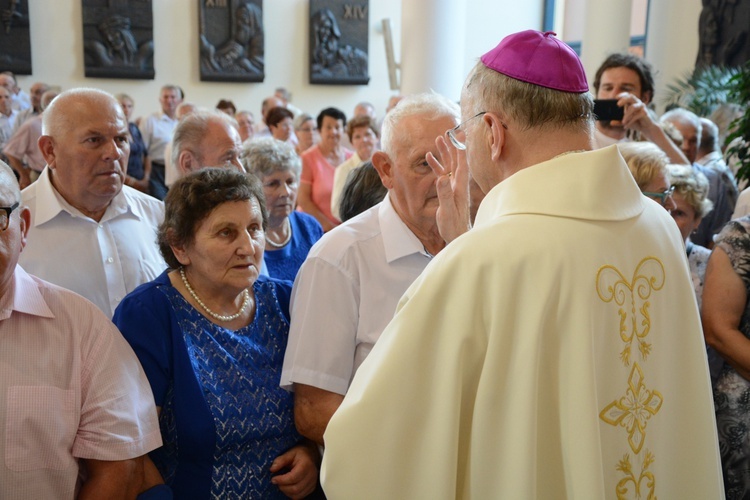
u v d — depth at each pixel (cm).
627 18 630
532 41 124
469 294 116
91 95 215
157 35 1020
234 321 182
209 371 171
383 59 1100
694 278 236
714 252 207
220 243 171
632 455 116
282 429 177
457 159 150
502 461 113
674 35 864
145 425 158
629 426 116
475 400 116
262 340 184
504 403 114
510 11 1114
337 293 178
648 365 118
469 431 119
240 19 1031
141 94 1026
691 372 126
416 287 123
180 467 166
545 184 118
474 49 1108
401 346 118
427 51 635
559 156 121
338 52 1072
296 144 739
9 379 146
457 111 180
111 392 155
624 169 123
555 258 113
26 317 152
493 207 124
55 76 991
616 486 115
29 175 696
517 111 122
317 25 1060
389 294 181
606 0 626
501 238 116
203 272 174
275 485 174
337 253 180
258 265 177
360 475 116
